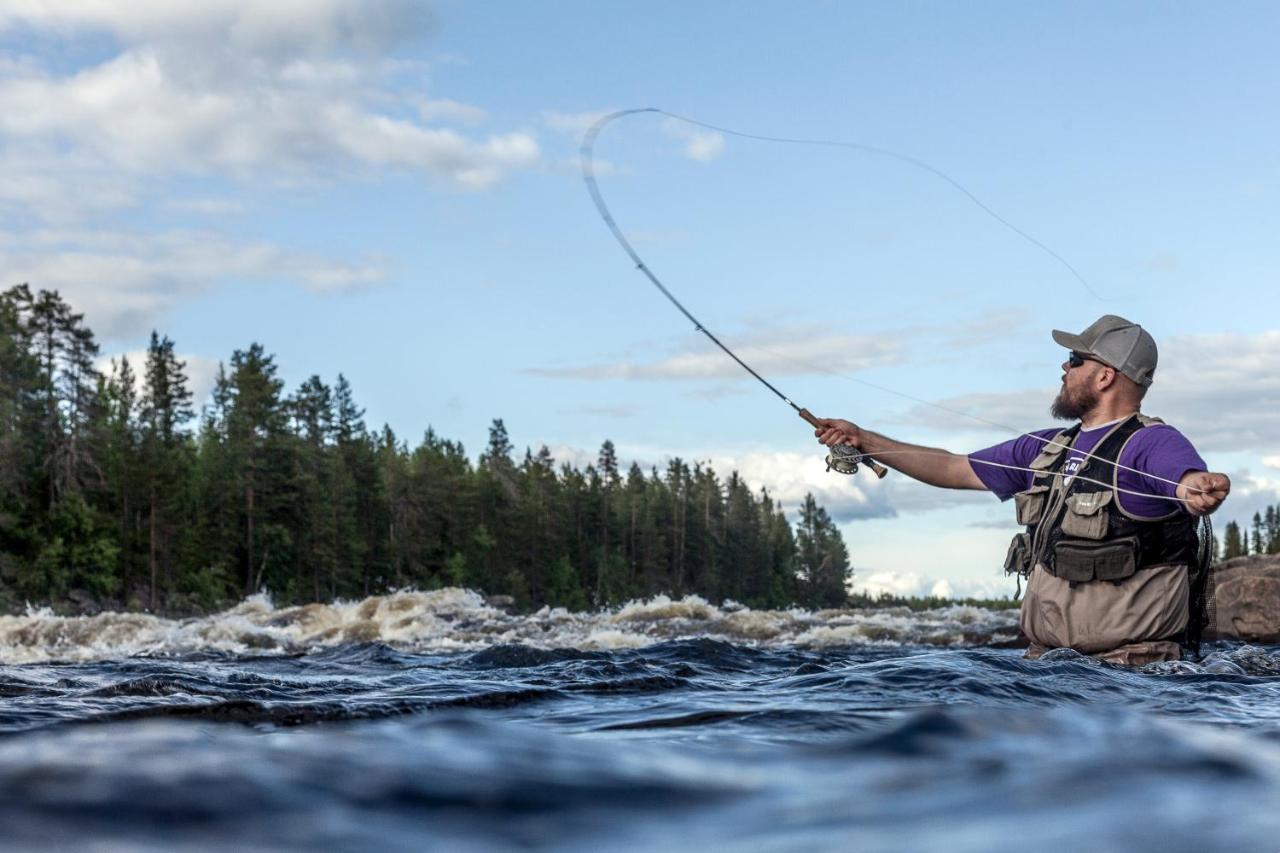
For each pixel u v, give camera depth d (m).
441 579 85.19
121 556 63.75
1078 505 5.35
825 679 3.85
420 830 0.86
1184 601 5.30
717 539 122.62
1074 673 4.12
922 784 1.04
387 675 5.11
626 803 0.98
